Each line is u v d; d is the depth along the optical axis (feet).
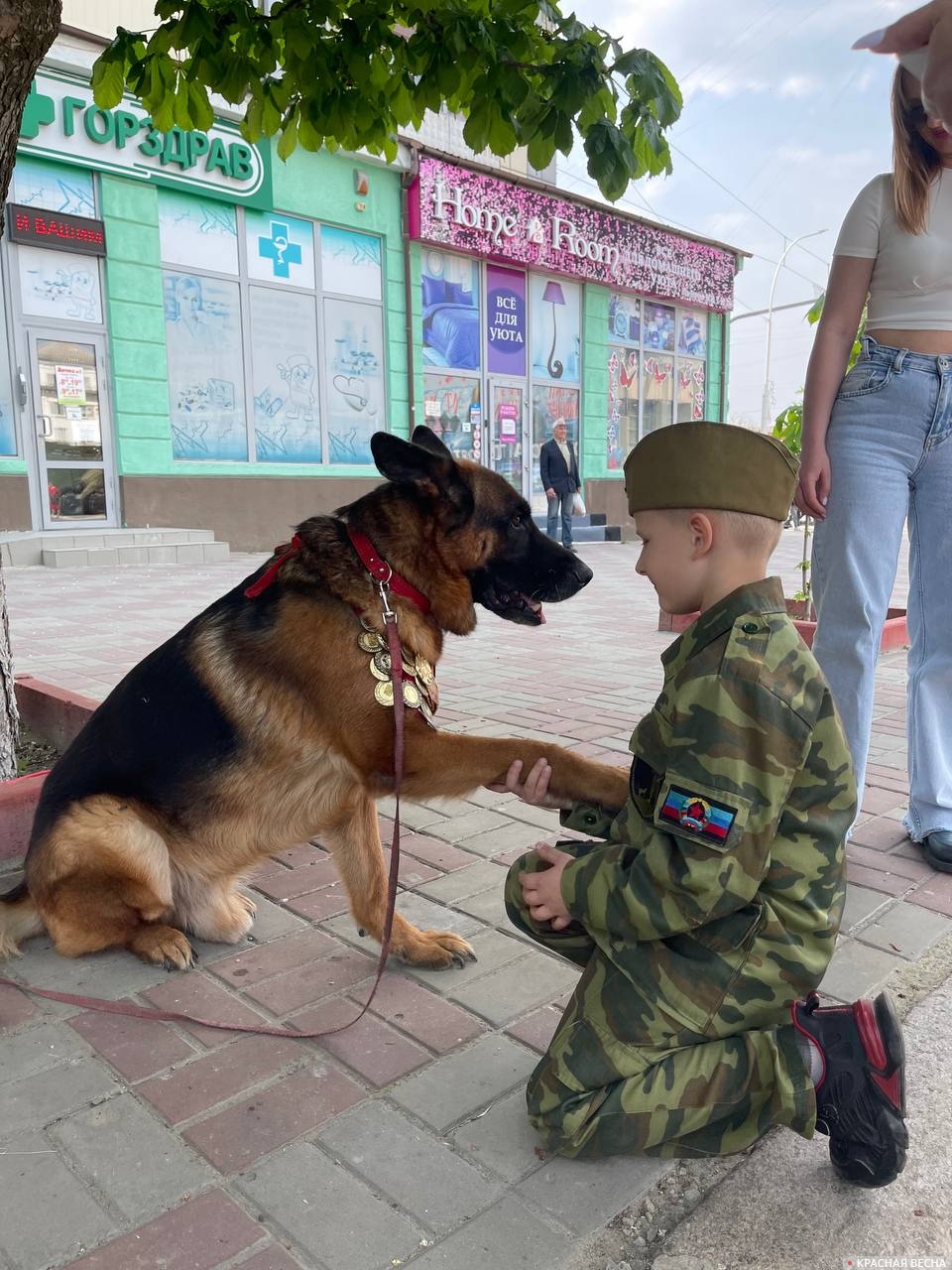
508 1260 5.05
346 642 7.76
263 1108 6.35
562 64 10.54
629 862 5.57
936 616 10.35
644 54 10.21
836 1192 5.60
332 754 8.04
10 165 9.17
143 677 8.81
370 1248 5.12
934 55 5.08
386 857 10.80
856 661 9.78
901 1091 5.28
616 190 10.84
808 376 10.04
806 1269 5.00
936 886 9.72
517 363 57.77
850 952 8.33
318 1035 7.21
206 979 8.20
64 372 38.96
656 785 5.76
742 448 5.40
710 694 5.16
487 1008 7.65
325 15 11.23
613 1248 5.18
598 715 16.78
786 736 5.12
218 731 8.23
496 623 28.63
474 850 11.05
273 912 9.57
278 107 12.69
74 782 8.54
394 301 50.19
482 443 56.54
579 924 6.18
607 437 64.80
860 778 10.07
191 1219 5.34
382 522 8.42
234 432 44.78
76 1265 5.00
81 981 8.17
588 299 61.31
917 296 9.40
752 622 5.28
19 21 8.25
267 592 8.39
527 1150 5.93
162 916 8.74
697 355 71.82
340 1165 5.79
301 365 46.85
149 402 41.37
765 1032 5.57
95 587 32.19
